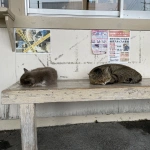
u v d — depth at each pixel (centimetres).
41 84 159
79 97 145
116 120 228
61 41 203
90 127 213
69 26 201
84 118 223
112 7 212
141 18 216
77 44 205
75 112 218
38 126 215
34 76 160
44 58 203
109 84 165
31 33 197
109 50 210
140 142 180
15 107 207
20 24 193
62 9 205
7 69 199
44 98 141
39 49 201
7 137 192
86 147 172
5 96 136
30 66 202
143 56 217
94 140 184
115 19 206
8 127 209
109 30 207
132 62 216
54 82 176
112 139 186
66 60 206
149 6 217
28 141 141
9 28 177
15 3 190
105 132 201
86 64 209
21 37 196
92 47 207
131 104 227
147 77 220
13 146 175
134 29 211
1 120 207
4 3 192
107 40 209
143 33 214
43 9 201
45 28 198
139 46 215
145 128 211
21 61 200
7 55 197
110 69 175
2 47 196
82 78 210
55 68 205
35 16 195
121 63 214
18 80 201
